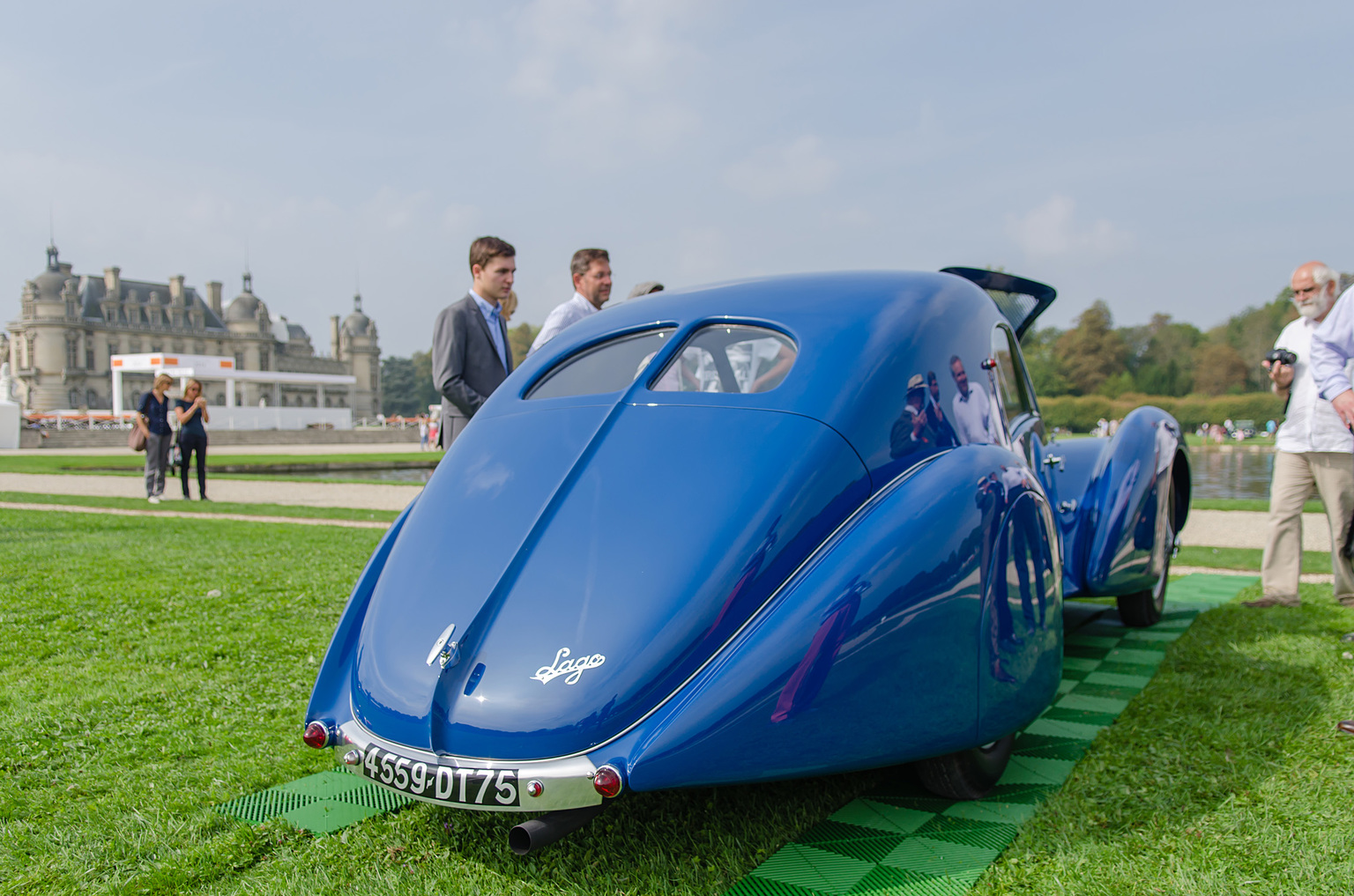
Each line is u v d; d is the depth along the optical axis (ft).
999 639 6.89
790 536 6.40
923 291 8.30
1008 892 6.12
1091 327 320.70
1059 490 12.71
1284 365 14.94
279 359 426.10
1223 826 6.95
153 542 23.93
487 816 7.39
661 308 8.64
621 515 6.59
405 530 7.61
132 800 7.80
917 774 7.73
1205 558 22.41
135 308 380.99
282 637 13.48
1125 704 10.31
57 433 135.95
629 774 5.63
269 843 6.97
